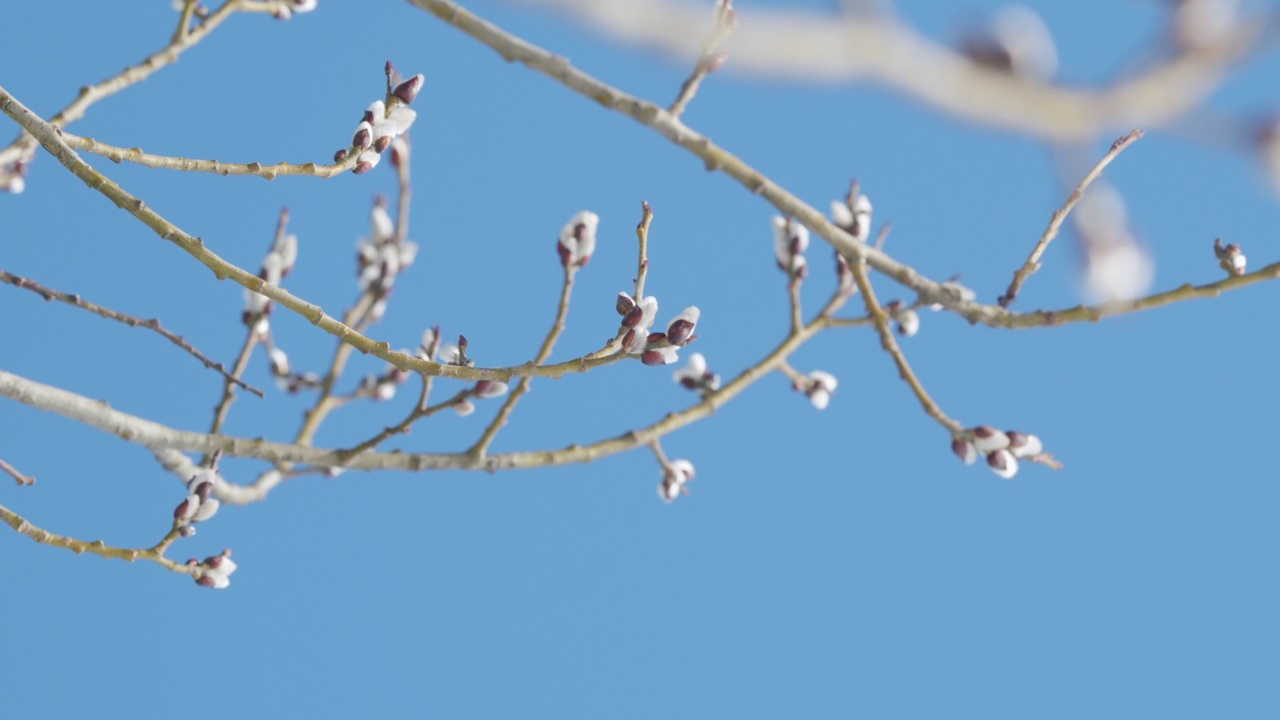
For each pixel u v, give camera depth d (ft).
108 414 8.75
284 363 9.45
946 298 8.80
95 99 8.96
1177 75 5.49
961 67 5.21
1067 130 5.47
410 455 9.02
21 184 9.23
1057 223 8.79
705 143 8.63
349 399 9.43
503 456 9.06
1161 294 8.73
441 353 9.02
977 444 8.96
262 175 8.59
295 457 8.93
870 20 4.98
